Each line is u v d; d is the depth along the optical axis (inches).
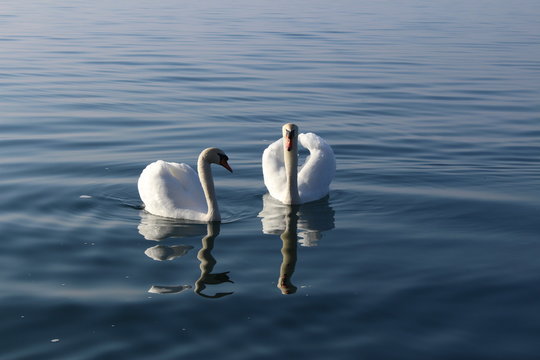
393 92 1005.8
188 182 540.4
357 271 423.2
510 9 2434.8
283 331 348.2
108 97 933.8
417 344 337.7
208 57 1261.1
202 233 490.0
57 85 1002.7
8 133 749.3
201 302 378.6
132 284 402.6
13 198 547.2
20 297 384.5
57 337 342.6
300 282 406.0
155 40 1449.3
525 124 829.2
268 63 1213.7
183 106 896.9
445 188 593.6
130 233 485.4
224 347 333.1
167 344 335.6
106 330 349.1
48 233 480.1
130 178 607.8
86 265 429.4
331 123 827.4
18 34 1488.7
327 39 1521.9
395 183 608.4
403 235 486.0
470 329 352.2
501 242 472.4
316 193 567.2
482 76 1133.7
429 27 1801.2
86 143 716.7
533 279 410.9
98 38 1461.6
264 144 729.6
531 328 354.0
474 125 822.5
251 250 458.6
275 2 2496.3
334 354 327.6
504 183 607.8
